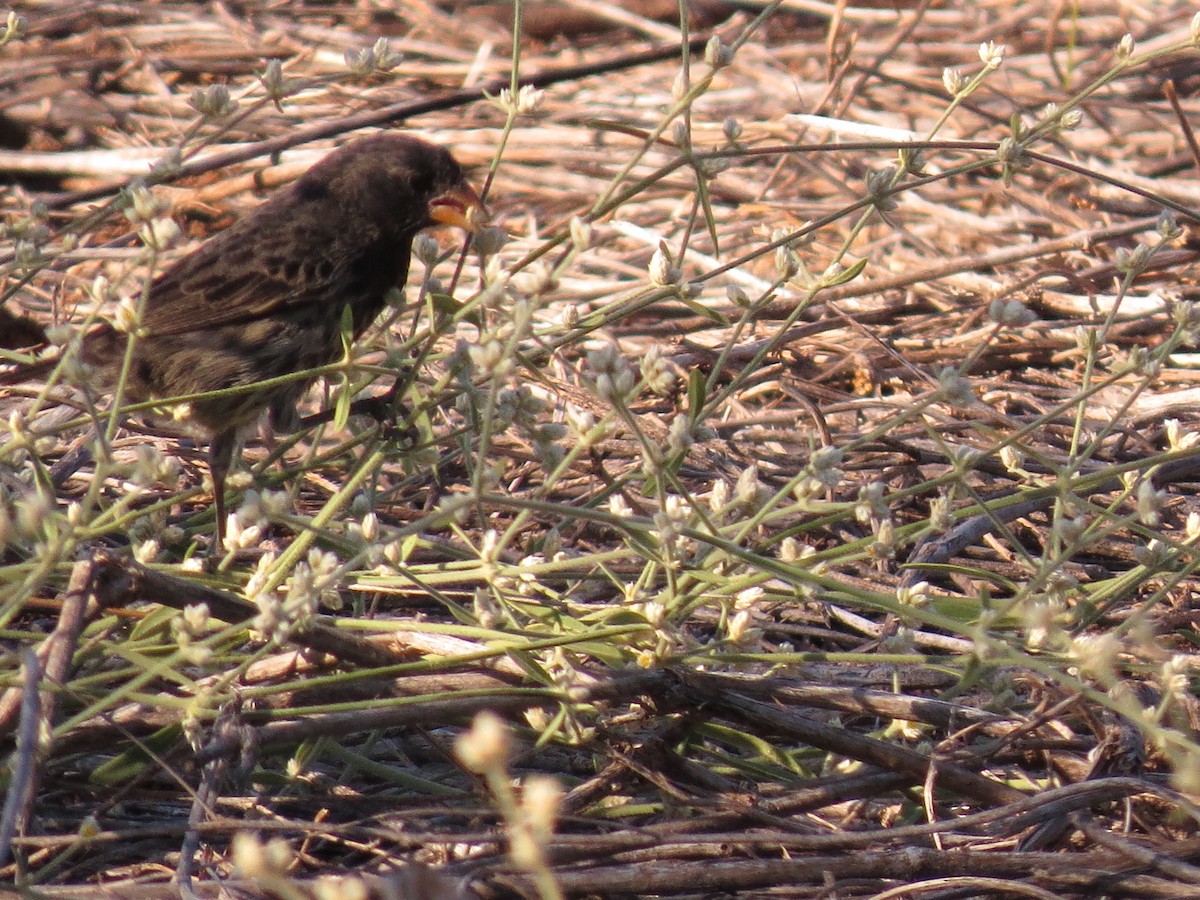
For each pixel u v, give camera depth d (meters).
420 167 9.09
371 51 7.43
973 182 14.91
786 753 6.42
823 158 14.65
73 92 16.45
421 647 6.45
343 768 6.69
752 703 6.21
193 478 9.29
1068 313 11.48
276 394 8.92
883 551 6.21
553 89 16.94
